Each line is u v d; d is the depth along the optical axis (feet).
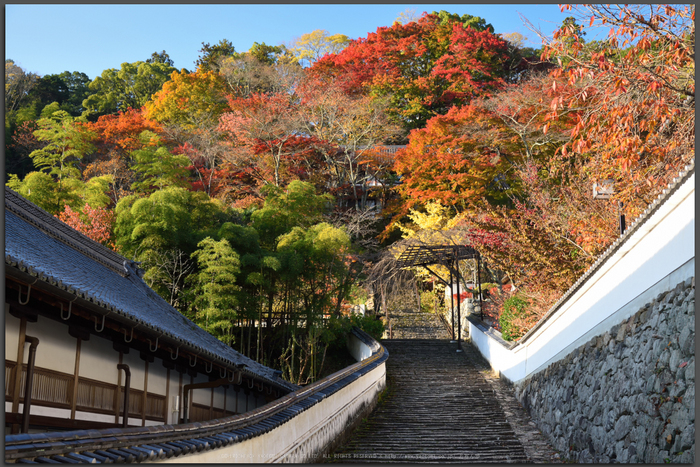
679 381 17.72
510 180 88.17
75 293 17.42
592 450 24.20
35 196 58.85
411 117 130.52
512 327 47.80
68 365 20.31
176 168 83.97
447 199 87.86
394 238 105.70
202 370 31.48
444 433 34.22
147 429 13.42
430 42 133.39
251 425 19.07
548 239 40.04
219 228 62.85
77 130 112.98
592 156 40.32
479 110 88.63
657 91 22.98
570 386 28.76
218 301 51.78
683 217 18.85
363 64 135.85
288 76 133.69
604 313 25.81
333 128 112.68
